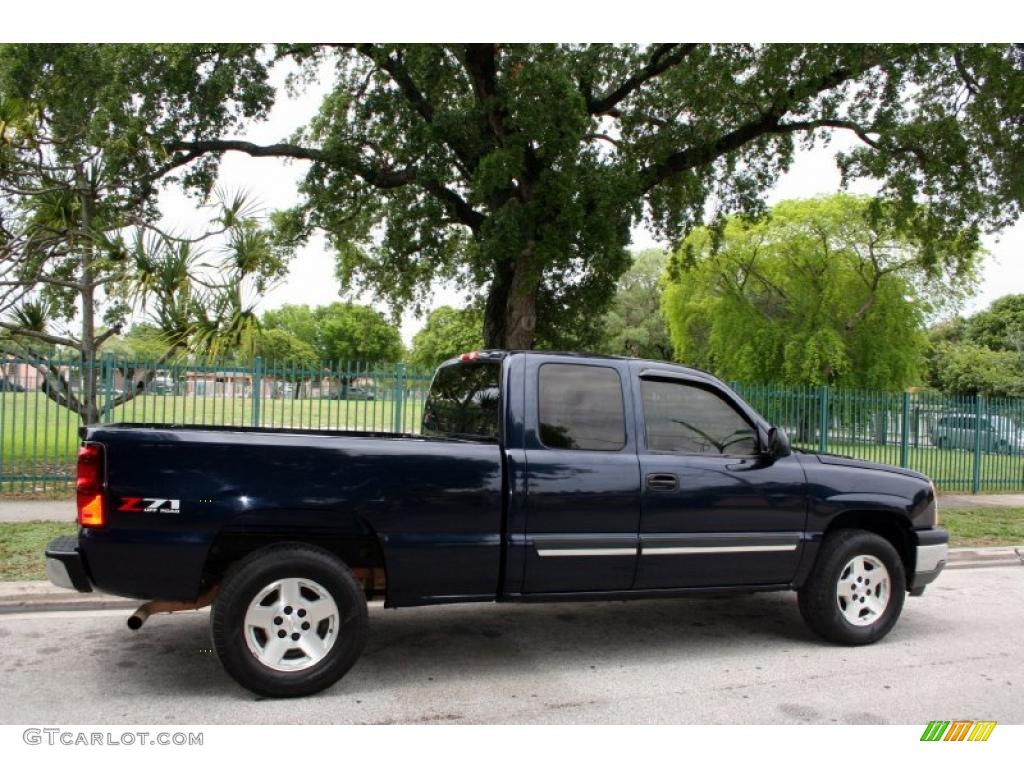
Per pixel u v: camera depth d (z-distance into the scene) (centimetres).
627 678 518
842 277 3291
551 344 1931
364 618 474
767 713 458
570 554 512
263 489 454
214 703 457
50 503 1095
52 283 1323
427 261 2002
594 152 1605
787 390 1597
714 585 557
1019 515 1348
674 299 3769
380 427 1289
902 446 1666
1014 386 4378
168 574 441
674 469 542
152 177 1421
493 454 504
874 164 1469
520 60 1410
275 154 1586
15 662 521
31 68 1312
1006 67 1402
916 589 627
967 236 1588
